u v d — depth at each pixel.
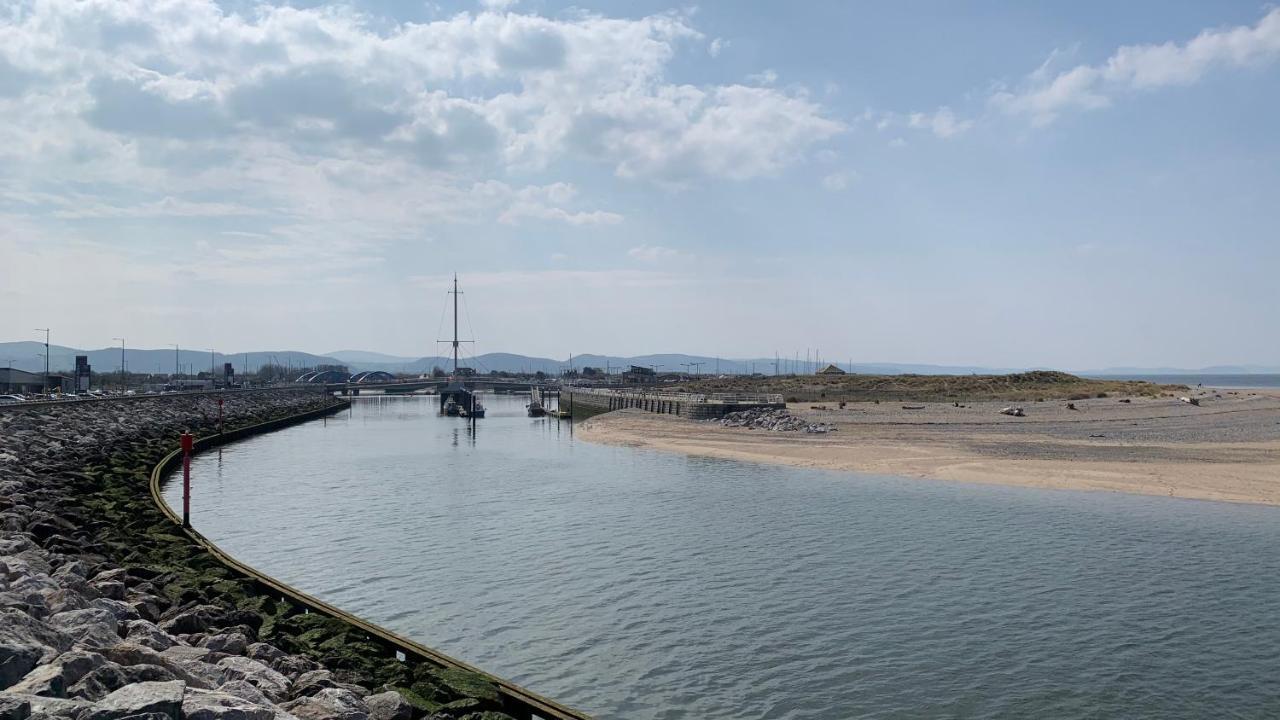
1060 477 52.81
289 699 14.70
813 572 31.30
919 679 21.42
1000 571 31.06
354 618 21.41
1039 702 20.08
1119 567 31.41
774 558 33.50
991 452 65.38
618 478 58.25
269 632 19.56
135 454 63.84
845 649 23.48
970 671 21.89
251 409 134.12
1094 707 19.78
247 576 26.30
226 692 12.73
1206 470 53.59
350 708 13.91
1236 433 76.25
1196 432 77.88
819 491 50.25
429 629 25.52
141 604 20.11
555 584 30.16
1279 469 53.44
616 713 19.70
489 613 26.95
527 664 22.66
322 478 60.03
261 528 40.62
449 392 183.75
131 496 43.69
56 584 19.28
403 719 14.57
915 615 26.22
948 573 30.88
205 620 19.42
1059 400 122.31
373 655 18.48
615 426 104.56
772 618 26.14
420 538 38.06
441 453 79.56
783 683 21.28
